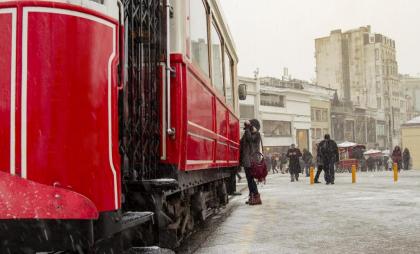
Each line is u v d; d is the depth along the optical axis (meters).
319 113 68.69
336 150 20.30
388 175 30.12
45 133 3.41
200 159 6.27
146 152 4.96
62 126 3.46
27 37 3.42
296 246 6.71
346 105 78.19
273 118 59.12
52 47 3.46
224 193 10.67
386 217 9.43
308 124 65.44
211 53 7.73
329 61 103.00
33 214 3.27
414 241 7.00
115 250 3.95
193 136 5.82
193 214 7.36
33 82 3.42
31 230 3.27
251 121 12.04
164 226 5.03
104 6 3.77
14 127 3.38
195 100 6.00
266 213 10.31
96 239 3.54
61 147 3.45
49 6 3.47
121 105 4.40
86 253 3.73
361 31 103.31
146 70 5.01
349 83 103.06
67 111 3.48
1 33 3.43
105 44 3.76
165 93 5.17
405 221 8.91
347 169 41.75
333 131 72.50
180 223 6.36
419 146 54.69
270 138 58.44
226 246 6.73
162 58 5.22
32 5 3.44
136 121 4.80
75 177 3.48
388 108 104.69
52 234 3.29
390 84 105.62
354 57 103.44
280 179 27.67
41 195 3.31
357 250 6.42
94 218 3.40
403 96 114.44
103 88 3.71
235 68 12.33
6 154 3.38
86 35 3.60
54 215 3.30
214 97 7.68
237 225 8.66
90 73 3.61
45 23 3.46
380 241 7.01
